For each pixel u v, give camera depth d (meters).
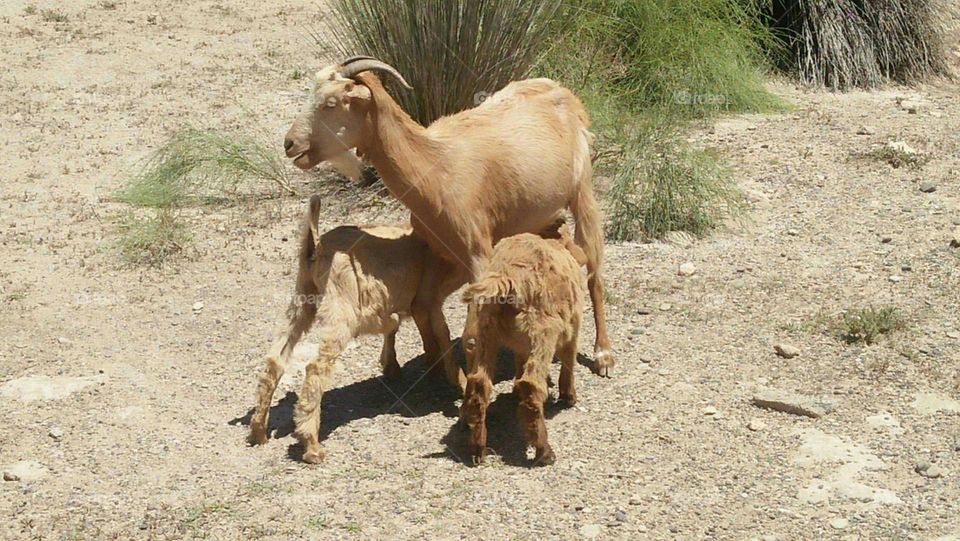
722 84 16.33
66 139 15.78
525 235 8.34
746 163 14.44
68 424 8.83
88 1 22.91
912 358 9.57
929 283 11.01
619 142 14.16
